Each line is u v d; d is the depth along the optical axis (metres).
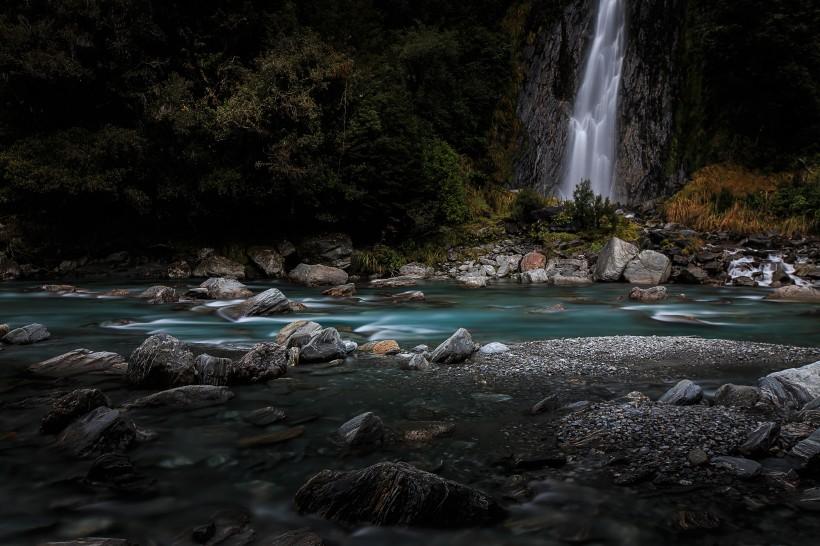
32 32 18.83
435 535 2.72
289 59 19.80
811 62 25.92
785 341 8.60
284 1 22.86
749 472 3.32
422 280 19.30
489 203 25.91
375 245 22.38
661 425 4.20
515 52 31.95
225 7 21.05
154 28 19.95
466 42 30.89
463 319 10.60
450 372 6.11
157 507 2.98
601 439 3.95
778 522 2.80
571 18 31.98
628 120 29.97
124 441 3.83
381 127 21.58
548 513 2.92
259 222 22.44
